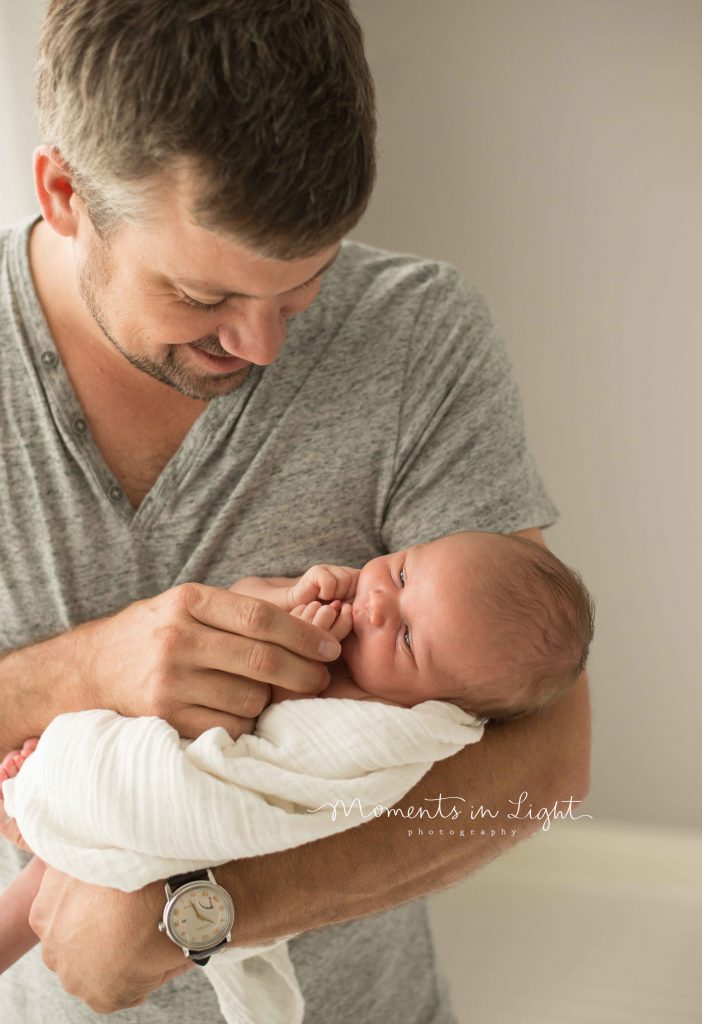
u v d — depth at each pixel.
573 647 1.17
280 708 1.05
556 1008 2.49
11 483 1.16
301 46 0.81
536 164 2.69
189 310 0.95
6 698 1.11
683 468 2.85
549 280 2.77
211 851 0.94
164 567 1.21
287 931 1.00
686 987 2.57
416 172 2.76
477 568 1.16
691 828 3.12
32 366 1.14
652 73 2.55
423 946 1.45
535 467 1.31
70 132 0.88
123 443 1.18
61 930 1.00
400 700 1.17
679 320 2.73
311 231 0.86
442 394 1.22
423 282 1.27
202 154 0.80
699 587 2.94
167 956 0.96
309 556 1.24
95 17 0.83
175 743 0.97
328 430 1.20
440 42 2.64
